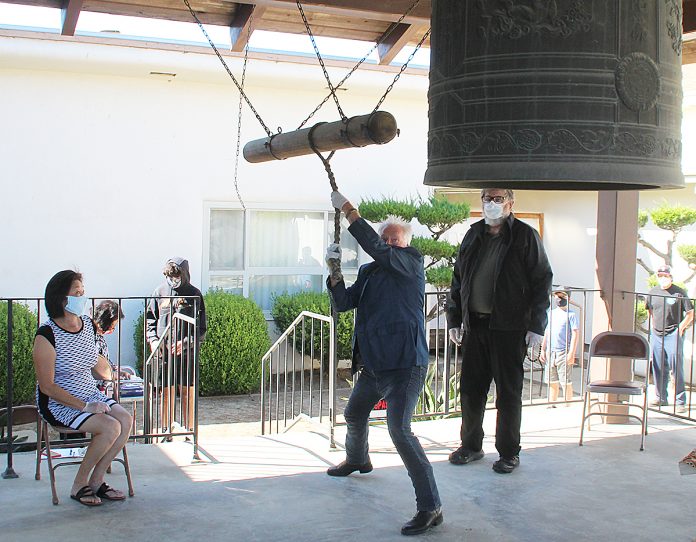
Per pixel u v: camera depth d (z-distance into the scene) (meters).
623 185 2.85
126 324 10.69
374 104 11.98
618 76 2.37
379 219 10.75
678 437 6.30
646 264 12.22
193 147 11.04
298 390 10.59
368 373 4.86
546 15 2.35
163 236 10.92
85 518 4.40
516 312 5.21
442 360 11.24
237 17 6.19
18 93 10.13
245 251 11.54
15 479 5.05
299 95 11.55
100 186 10.57
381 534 4.22
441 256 10.92
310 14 6.19
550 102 2.37
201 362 10.03
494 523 4.41
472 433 5.51
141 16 6.16
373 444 5.99
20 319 8.66
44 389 4.56
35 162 10.24
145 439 6.77
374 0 5.19
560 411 7.21
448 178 2.54
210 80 10.87
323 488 4.94
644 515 4.57
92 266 10.56
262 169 11.48
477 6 2.46
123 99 10.64
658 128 2.44
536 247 5.17
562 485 5.08
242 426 8.67
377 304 4.47
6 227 10.15
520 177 2.39
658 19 2.43
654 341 8.73
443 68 2.58
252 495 4.81
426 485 4.29
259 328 10.41
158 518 4.41
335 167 11.89
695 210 10.72
